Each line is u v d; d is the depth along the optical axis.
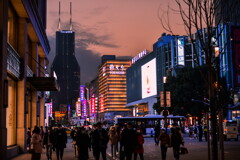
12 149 25.94
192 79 66.69
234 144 35.66
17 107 29.78
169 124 62.25
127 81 177.75
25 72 30.81
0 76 21.59
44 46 46.47
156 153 25.58
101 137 16.61
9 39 28.38
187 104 66.94
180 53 111.50
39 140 15.78
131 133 16.02
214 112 11.90
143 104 152.75
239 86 84.62
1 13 21.98
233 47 84.19
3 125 21.72
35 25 35.53
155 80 133.62
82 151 16.38
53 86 37.03
